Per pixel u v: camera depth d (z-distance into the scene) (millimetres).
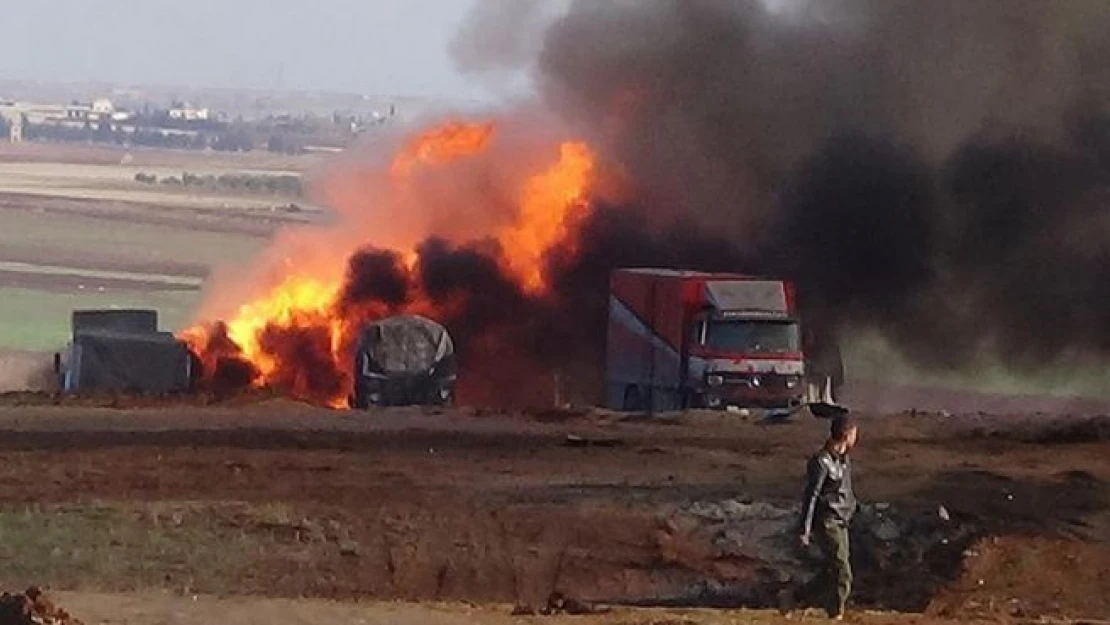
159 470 33062
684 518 28062
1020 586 24703
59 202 172750
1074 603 23969
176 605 19875
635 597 24828
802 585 23969
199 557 25734
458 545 26797
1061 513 28891
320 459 35062
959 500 30125
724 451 37656
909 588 24562
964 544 25906
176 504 28859
